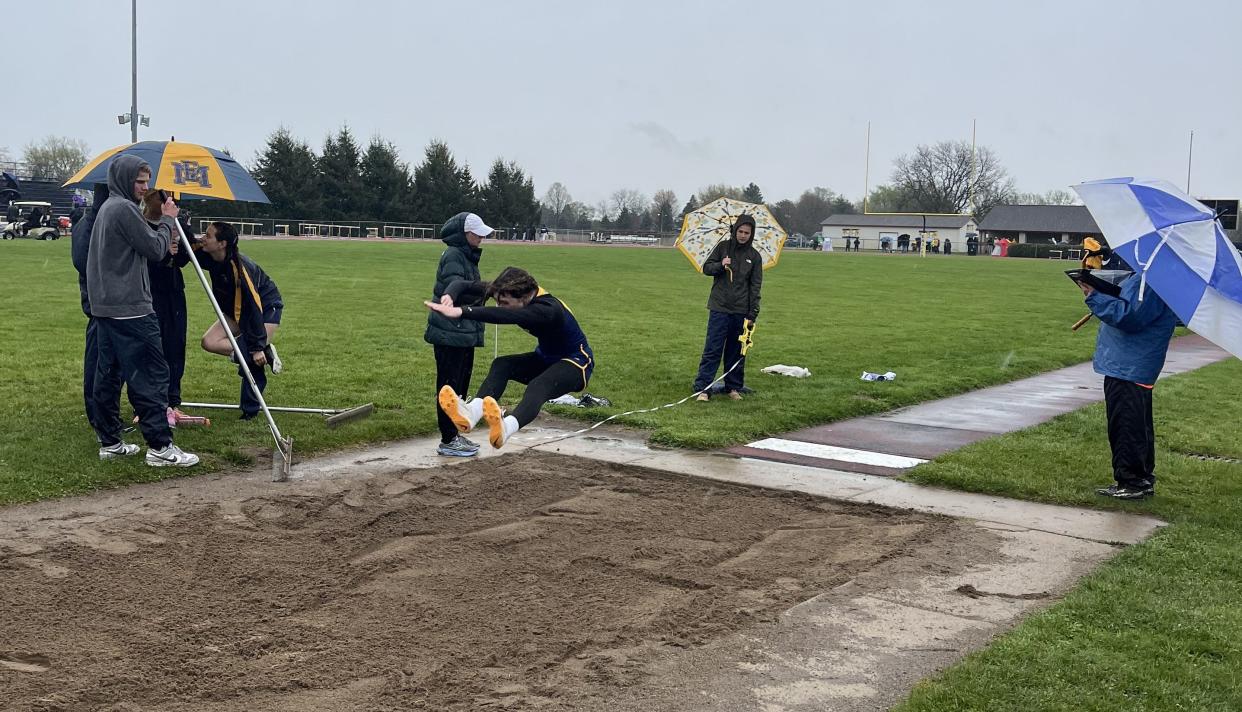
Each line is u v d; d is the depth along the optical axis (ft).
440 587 18.04
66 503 22.50
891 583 18.80
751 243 37.91
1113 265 35.99
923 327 68.13
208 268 29.55
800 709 13.70
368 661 14.87
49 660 14.61
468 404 20.17
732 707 13.70
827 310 79.05
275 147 230.68
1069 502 24.77
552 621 16.58
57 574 18.07
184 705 13.39
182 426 30.01
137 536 20.36
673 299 85.51
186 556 19.29
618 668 14.80
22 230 148.77
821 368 47.01
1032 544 21.43
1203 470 27.84
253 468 26.43
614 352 49.98
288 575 18.43
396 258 134.62
